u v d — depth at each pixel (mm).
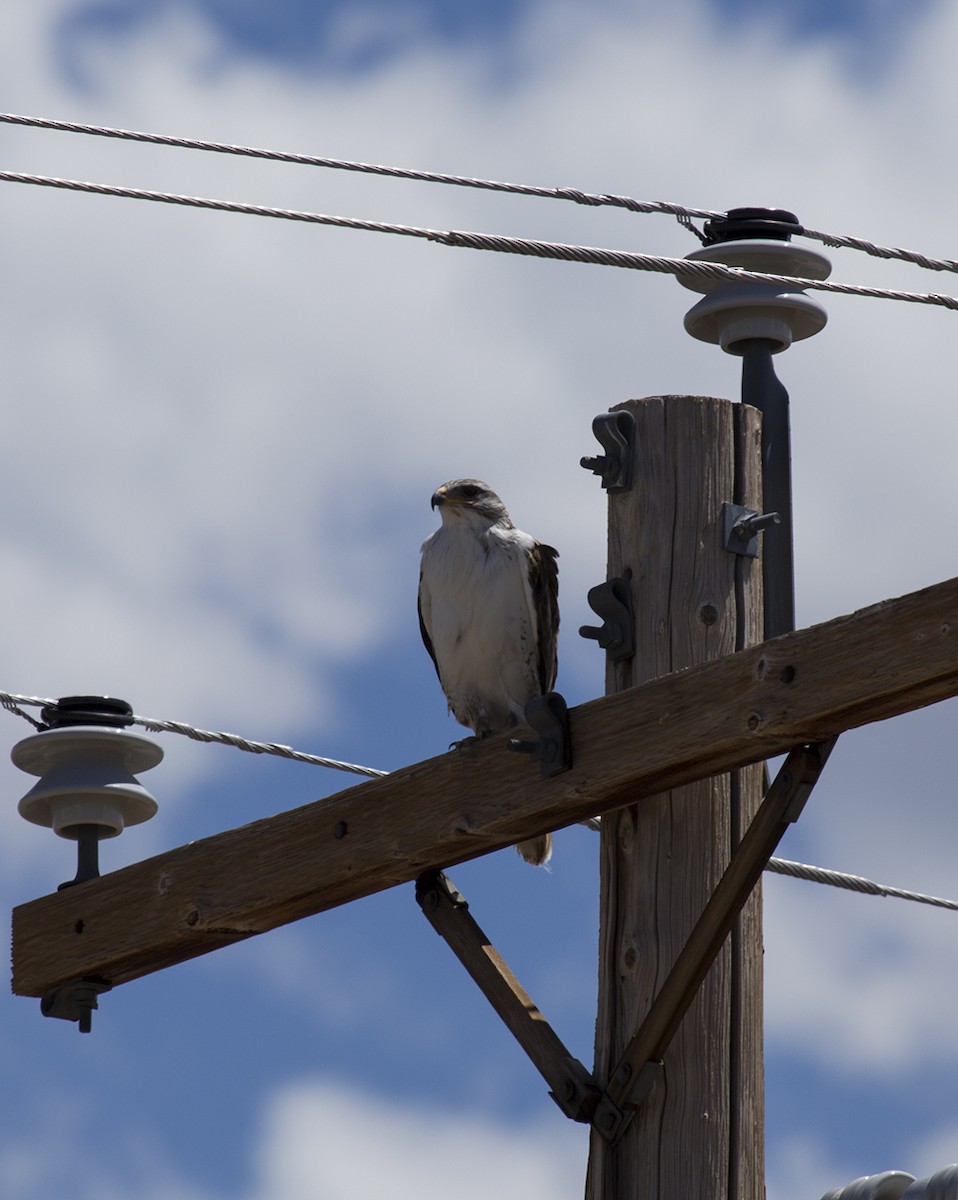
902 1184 11180
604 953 10219
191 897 11641
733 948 10016
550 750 9930
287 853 11227
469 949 10695
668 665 10414
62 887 12555
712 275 12031
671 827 10125
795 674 9055
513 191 12320
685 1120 9758
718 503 10625
